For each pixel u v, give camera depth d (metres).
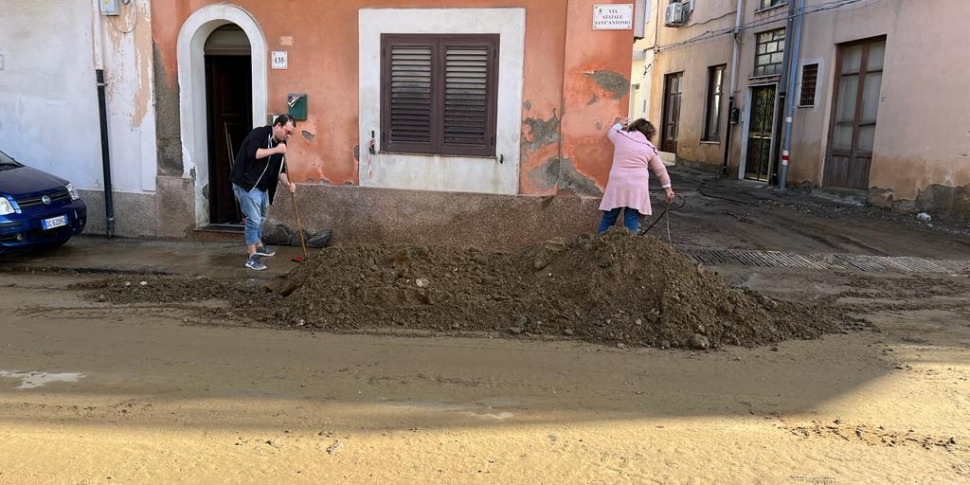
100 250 8.55
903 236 9.90
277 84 8.70
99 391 4.22
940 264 8.24
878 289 7.14
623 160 7.42
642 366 4.81
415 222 8.62
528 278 6.27
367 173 8.67
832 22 13.40
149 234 9.26
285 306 5.97
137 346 5.09
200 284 6.95
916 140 11.35
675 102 22.11
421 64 8.34
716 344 5.25
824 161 13.80
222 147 9.62
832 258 8.48
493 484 3.15
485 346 5.21
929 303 6.65
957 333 5.70
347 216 8.77
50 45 9.12
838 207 12.48
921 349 5.27
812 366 4.86
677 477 3.24
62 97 9.22
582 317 5.64
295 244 8.88
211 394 4.20
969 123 10.39
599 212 8.17
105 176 9.12
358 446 3.52
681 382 4.52
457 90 8.30
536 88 8.09
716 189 15.23
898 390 4.41
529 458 3.41
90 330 5.47
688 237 9.70
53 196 7.96
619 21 7.71
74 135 9.27
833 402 4.20
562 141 8.09
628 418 3.93
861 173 12.94
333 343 5.23
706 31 19.22
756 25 16.30
